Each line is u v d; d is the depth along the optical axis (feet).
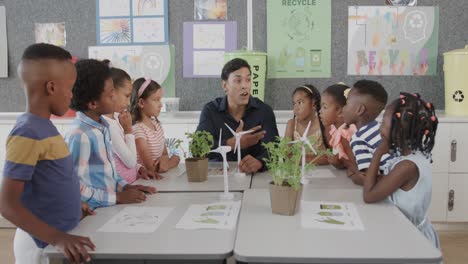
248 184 4.95
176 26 9.14
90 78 4.08
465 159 8.06
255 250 3.03
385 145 4.25
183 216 3.78
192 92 9.27
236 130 6.15
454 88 8.21
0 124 8.48
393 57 8.96
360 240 3.20
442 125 7.98
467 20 8.85
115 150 4.94
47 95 3.30
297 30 8.98
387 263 2.90
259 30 9.04
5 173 3.16
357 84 5.14
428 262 2.90
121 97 5.02
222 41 9.11
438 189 8.16
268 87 9.14
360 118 5.10
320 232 3.36
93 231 3.43
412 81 9.00
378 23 8.91
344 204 4.08
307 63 9.05
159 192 4.64
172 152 7.99
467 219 8.22
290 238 3.24
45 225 3.17
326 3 8.90
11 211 3.13
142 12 9.14
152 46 9.20
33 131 3.23
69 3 9.23
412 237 3.25
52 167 3.38
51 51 3.30
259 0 8.97
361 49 8.97
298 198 3.79
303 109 6.24
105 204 4.11
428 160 4.23
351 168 5.34
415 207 4.15
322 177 5.25
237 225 3.54
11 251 7.66
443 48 8.93
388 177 4.09
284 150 3.87
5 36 9.37
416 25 8.88
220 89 9.22
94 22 9.25
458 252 7.51
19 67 3.31
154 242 3.20
